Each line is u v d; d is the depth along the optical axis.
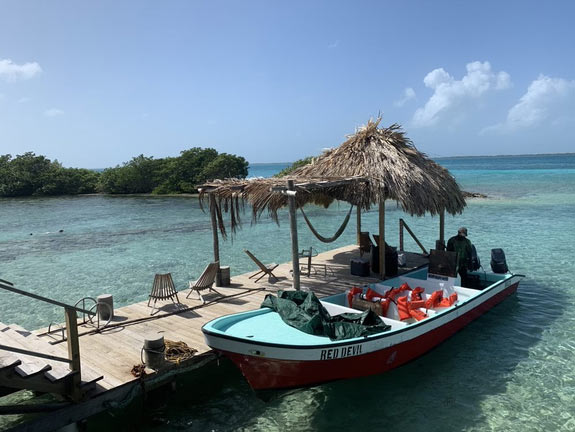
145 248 23.11
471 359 8.86
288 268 14.12
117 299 14.25
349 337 7.33
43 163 76.62
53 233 29.33
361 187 11.48
